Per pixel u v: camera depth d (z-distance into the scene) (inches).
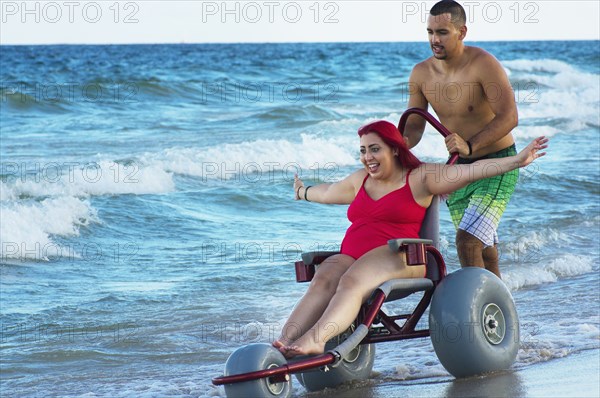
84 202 1432.1
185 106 3159.5
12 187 1590.8
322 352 539.5
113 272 1112.8
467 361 590.6
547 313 834.8
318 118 2765.7
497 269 717.9
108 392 661.3
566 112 3043.8
